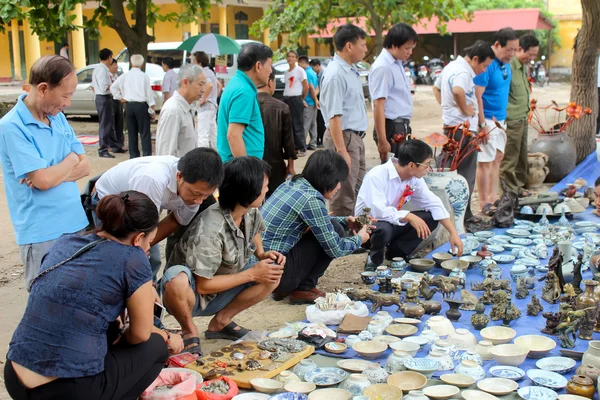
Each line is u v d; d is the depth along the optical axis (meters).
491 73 6.90
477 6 29.78
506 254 5.52
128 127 10.77
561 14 30.72
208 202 4.58
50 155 3.55
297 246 4.63
